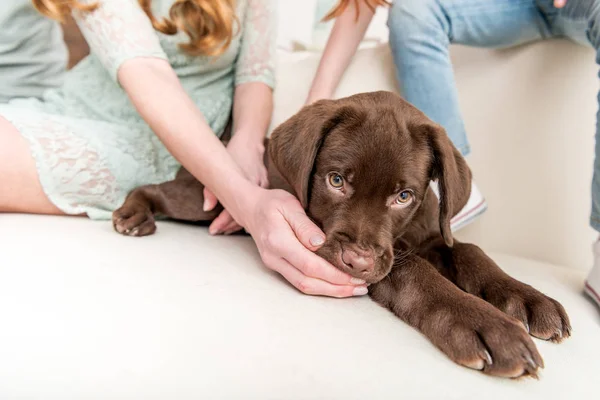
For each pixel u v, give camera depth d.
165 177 0.87
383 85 0.95
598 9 0.73
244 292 0.54
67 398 0.40
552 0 0.83
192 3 0.86
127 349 0.44
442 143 0.64
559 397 0.46
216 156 0.69
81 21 0.78
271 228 0.59
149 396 0.41
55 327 0.45
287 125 0.68
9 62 0.90
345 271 0.58
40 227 0.67
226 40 0.90
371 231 0.61
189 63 0.92
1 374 0.41
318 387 0.43
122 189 0.82
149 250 0.63
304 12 1.29
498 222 0.92
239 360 0.44
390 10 0.90
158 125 0.71
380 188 0.62
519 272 0.75
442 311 0.52
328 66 0.92
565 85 0.87
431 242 0.70
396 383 0.44
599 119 0.68
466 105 0.93
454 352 0.49
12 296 0.48
